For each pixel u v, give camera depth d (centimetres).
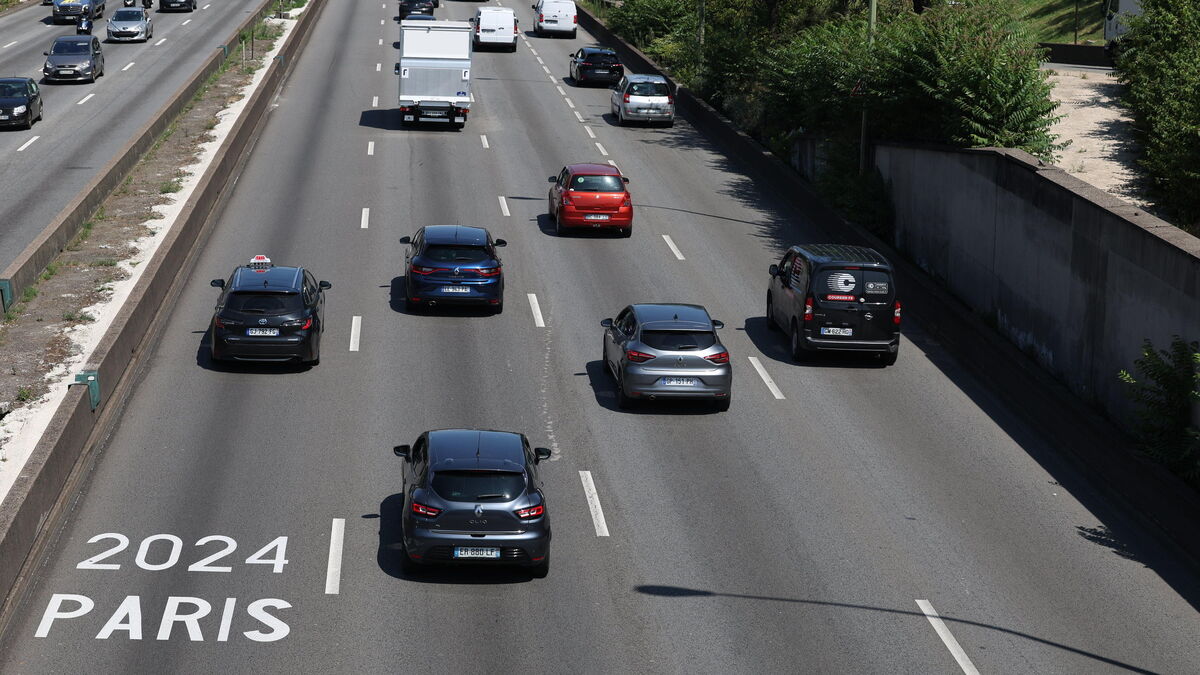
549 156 4397
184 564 1636
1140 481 1903
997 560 1750
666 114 4953
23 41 6506
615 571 1667
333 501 1847
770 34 5066
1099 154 3194
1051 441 2216
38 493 1684
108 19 7300
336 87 5431
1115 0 4941
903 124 3425
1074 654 1497
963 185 2939
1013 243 2666
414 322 2736
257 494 1859
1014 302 2664
